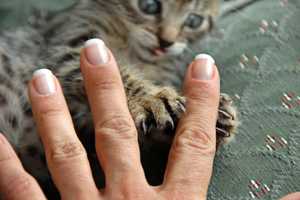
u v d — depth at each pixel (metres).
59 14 0.46
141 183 0.30
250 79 0.39
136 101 0.35
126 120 0.32
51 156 0.31
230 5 0.47
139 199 0.30
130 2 0.45
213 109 0.33
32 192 0.30
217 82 0.34
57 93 0.33
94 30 0.44
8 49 0.43
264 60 0.40
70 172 0.30
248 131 0.36
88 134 0.36
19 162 0.32
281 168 0.34
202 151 0.31
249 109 0.38
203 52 0.44
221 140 0.36
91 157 0.36
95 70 0.33
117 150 0.31
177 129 0.33
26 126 0.38
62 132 0.31
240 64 0.41
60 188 0.30
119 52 0.44
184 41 0.46
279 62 0.40
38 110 0.32
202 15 0.46
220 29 0.47
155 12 0.45
